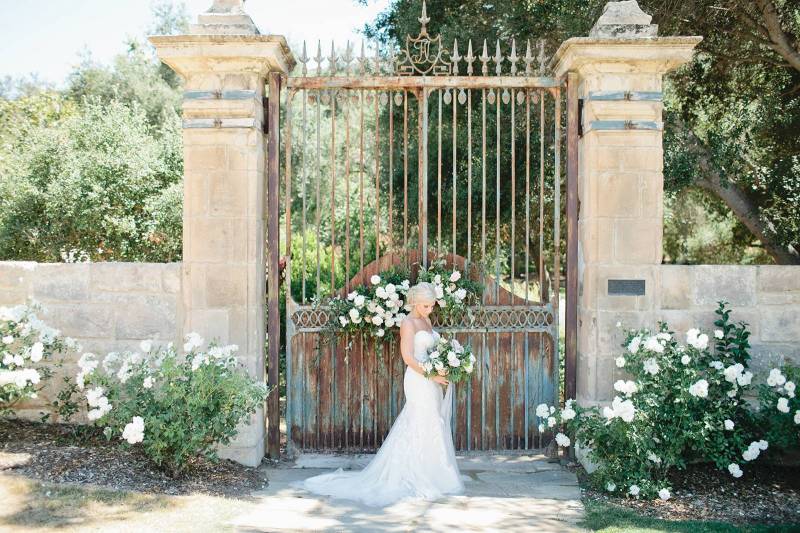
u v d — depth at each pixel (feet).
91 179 36.76
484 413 19.97
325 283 31.96
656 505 15.70
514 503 15.81
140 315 19.01
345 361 19.92
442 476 16.96
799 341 18.76
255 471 18.08
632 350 16.92
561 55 19.02
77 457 16.57
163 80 80.94
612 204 18.35
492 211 32.78
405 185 19.69
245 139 18.39
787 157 33.35
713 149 31.60
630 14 18.37
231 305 18.43
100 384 16.55
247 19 18.45
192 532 13.08
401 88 19.54
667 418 16.48
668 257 53.88
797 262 33.83
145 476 16.02
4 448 16.87
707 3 28.40
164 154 39.68
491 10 32.40
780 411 16.81
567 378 19.39
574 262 19.34
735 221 44.16
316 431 19.92
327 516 14.66
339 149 51.11
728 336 18.74
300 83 19.38
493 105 31.30
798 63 28.94
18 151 41.86
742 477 17.42
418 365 17.19
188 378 16.25
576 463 19.11
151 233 36.63
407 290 19.16
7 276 19.36
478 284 19.58
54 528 12.68
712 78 33.27
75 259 37.11
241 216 18.42
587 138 18.62
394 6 36.37
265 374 21.49
